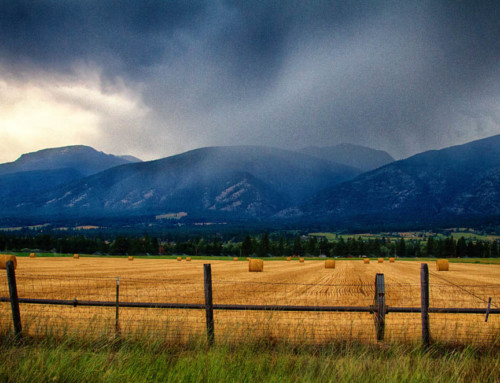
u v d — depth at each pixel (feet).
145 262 199.41
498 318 34.19
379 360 18.30
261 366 17.48
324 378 16.55
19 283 64.44
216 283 71.87
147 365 17.51
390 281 95.09
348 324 29.55
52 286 59.62
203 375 16.52
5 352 18.43
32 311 33.47
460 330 27.07
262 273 117.50
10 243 348.79
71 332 22.84
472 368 17.87
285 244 459.73
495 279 100.78
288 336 23.50
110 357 18.49
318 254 430.61
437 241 442.91
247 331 23.09
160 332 21.85
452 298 51.39
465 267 174.50
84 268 133.69
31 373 16.37
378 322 21.80
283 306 23.00
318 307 22.71
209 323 21.18
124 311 33.81
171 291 55.52
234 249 426.51
